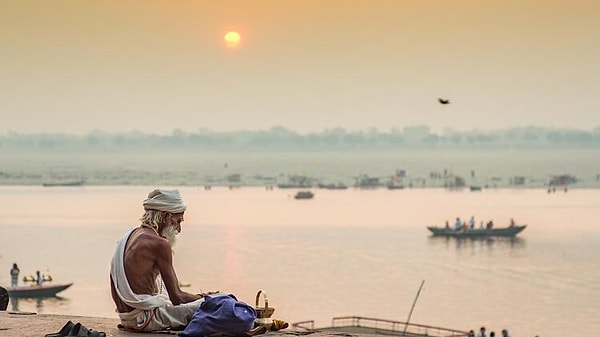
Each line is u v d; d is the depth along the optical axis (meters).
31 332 16.52
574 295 147.38
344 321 122.25
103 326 17.09
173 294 16.30
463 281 168.50
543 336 114.31
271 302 140.75
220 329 15.67
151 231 16.47
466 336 89.44
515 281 165.38
